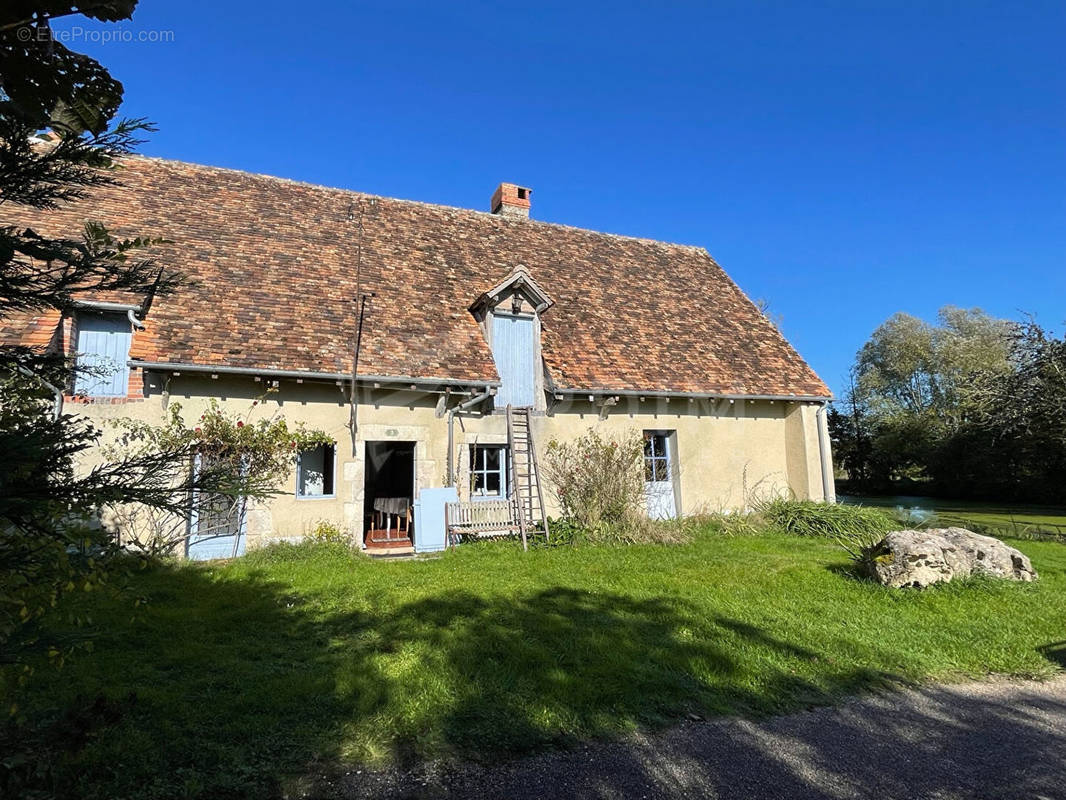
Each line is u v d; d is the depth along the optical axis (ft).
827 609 22.18
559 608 21.63
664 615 20.95
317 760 11.27
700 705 14.34
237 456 29.86
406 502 41.65
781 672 16.40
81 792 9.73
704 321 51.67
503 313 40.37
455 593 23.45
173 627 18.42
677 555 32.45
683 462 44.34
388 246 45.03
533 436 39.75
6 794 8.29
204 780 10.43
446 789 10.54
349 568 28.22
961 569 25.53
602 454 39.19
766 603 22.90
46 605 8.38
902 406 133.90
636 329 47.16
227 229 40.19
